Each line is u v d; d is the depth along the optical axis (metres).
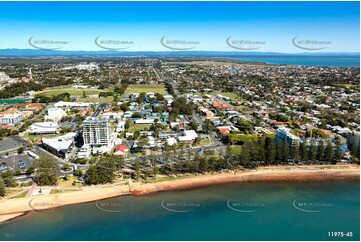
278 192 177.38
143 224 142.12
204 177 193.38
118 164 194.00
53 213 151.25
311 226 141.38
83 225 140.88
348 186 186.25
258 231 137.00
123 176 190.38
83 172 192.75
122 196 170.12
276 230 137.75
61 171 194.75
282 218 148.38
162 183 184.25
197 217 148.75
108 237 131.50
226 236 133.00
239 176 195.75
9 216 148.38
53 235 132.62
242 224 142.62
